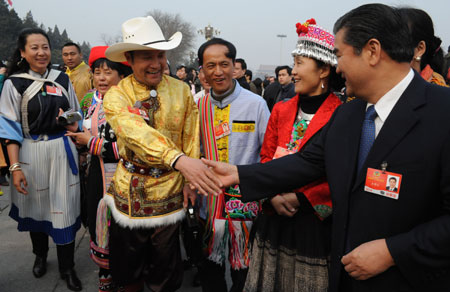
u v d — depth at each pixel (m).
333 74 1.76
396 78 1.18
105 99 1.88
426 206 1.11
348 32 1.18
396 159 1.14
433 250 1.05
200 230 2.24
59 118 2.26
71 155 2.77
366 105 1.33
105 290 2.39
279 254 1.78
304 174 1.52
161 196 1.94
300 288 1.69
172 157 1.61
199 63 2.30
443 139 1.07
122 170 1.99
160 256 1.97
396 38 1.13
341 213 1.30
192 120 2.06
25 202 2.71
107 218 2.24
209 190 1.58
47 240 2.94
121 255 2.00
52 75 2.77
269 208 1.75
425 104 1.13
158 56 1.87
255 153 2.27
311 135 1.69
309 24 1.72
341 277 1.34
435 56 1.88
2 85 2.64
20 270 3.03
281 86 6.88
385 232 1.16
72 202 2.78
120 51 1.86
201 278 2.29
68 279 2.77
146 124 1.75
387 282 1.16
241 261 2.19
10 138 2.51
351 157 1.30
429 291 1.12
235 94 2.24
